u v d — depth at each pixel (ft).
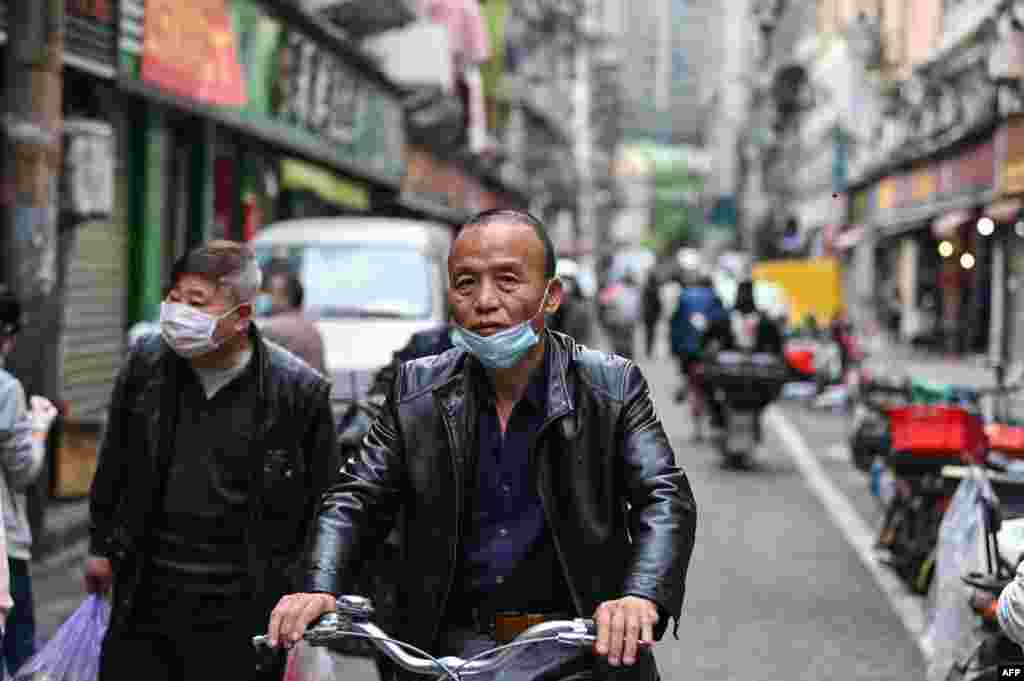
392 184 112.57
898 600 31.35
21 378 32.86
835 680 24.99
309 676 16.34
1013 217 97.86
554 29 256.73
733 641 27.71
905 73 145.28
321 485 16.78
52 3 33.06
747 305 53.93
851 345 82.23
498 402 12.54
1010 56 88.99
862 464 45.16
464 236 12.25
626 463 12.45
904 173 145.38
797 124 257.34
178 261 16.14
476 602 12.47
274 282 28.86
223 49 60.64
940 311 137.90
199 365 16.26
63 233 43.73
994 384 43.24
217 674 16.15
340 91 90.48
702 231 584.81
